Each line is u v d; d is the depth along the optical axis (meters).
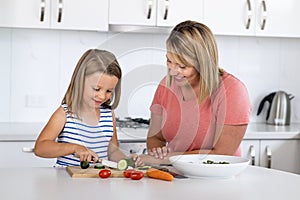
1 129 3.07
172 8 3.26
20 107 3.47
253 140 3.21
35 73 3.47
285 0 3.42
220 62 3.75
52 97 3.50
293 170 3.27
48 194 1.38
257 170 1.83
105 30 3.19
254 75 3.80
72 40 3.51
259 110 3.74
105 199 1.33
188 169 1.63
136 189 1.46
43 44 3.47
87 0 3.15
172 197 1.37
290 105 3.67
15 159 2.94
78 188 1.46
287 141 3.25
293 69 3.86
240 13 3.36
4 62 3.43
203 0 3.30
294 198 1.39
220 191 1.46
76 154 1.74
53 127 1.86
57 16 3.11
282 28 3.43
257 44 3.79
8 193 1.39
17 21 3.07
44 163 3.00
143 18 3.23
